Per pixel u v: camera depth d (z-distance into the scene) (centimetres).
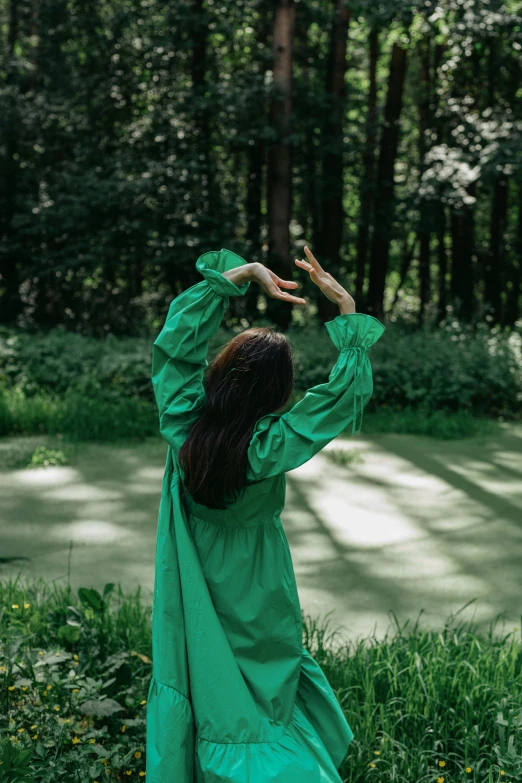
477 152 1352
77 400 944
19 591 405
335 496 660
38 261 1555
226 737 189
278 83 1473
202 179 1559
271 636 200
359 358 193
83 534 554
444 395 1024
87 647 335
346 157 1845
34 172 1630
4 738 255
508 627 415
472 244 1839
